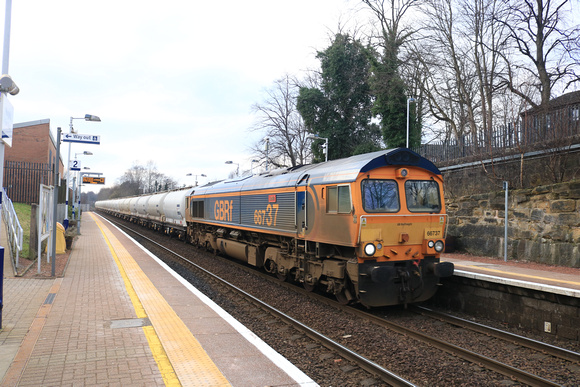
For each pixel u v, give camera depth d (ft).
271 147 124.77
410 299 27.07
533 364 18.58
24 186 84.58
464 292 28.89
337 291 28.25
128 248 56.24
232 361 15.80
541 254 37.32
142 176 348.79
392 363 18.57
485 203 44.11
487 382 16.70
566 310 22.36
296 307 28.86
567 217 35.29
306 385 13.76
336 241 27.04
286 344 21.04
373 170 26.21
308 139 120.78
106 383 13.66
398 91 85.87
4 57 24.06
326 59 107.96
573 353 18.71
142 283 31.30
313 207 29.81
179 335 18.79
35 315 21.91
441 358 19.27
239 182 45.47
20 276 32.78
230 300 31.14
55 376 14.17
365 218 25.05
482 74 76.64
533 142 42.24
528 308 24.49
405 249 26.48
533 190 38.50
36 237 41.47
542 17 67.77
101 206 229.45
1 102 21.40
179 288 29.68
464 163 50.44
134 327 20.06
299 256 32.68
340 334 22.90
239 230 45.44
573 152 37.68
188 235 68.33
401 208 26.53
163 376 14.28
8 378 13.93
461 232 47.11
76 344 17.48
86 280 32.35
